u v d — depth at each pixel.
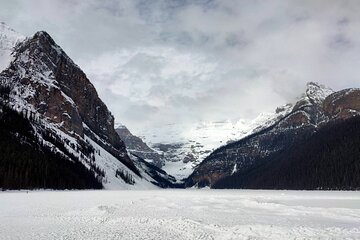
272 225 36.38
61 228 36.22
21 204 63.69
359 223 40.50
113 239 30.48
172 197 97.44
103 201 73.50
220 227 36.66
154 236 31.91
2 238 30.62
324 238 29.62
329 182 179.38
